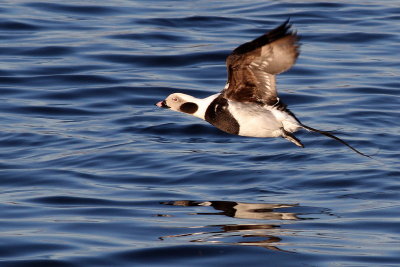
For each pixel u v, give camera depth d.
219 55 21.61
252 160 16.03
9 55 21.69
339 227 13.02
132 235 12.71
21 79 20.31
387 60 21.50
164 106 12.38
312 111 18.61
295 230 12.86
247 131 11.97
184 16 24.44
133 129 17.80
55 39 22.73
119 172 15.52
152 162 15.93
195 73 20.75
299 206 13.89
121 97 19.50
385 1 26.14
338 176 15.16
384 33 23.25
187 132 17.64
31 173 15.43
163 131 17.67
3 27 23.50
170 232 12.80
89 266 11.70
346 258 11.85
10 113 18.58
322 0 25.91
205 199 14.26
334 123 17.94
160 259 11.91
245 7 25.44
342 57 21.73
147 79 20.39
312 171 15.43
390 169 15.43
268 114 11.77
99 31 23.41
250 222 13.20
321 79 20.42
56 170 15.58
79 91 19.77
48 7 25.27
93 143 16.95
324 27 23.72
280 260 11.79
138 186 14.86
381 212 13.58
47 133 17.47
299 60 21.48
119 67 21.11
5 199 14.25
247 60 11.05
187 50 21.95
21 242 12.41
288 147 16.64
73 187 14.81
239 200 14.21
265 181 15.05
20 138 17.19
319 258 11.84
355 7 25.42
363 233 12.78
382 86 19.89
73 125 18.03
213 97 12.24
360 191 14.57
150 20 24.16
